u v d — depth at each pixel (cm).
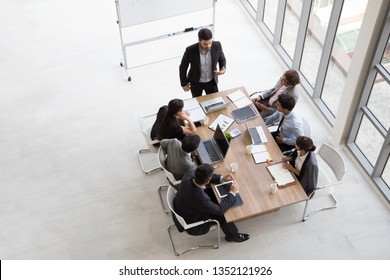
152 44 855
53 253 591
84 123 735
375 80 607
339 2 628
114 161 686
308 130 629
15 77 803
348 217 619
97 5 934
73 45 855
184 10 775
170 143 563
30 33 878
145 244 599
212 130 617
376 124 619
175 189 584
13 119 742
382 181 646
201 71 660
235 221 588
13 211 632
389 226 611
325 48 680
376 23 552
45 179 666
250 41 863
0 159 690
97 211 631
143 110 753
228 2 938
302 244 595
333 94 721
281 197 550
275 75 805
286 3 775
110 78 802
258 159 583
